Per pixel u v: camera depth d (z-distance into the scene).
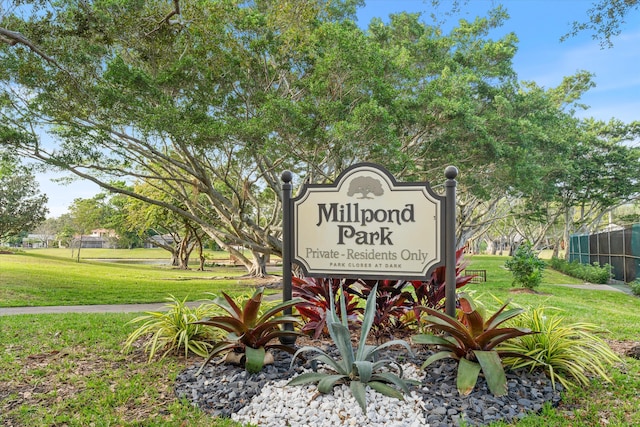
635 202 39.44
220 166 18.91
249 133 13.38
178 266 42.34
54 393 4.29
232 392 4.04
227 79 14.97
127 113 13.30
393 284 5.57
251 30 14.92
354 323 5.52
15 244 69.00
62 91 13.06
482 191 21.95
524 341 4.64
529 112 24.77
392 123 16.31
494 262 39.28
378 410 3.66
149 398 4.15
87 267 29.02
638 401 4.01
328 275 5.27
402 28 22.66
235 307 4.79
